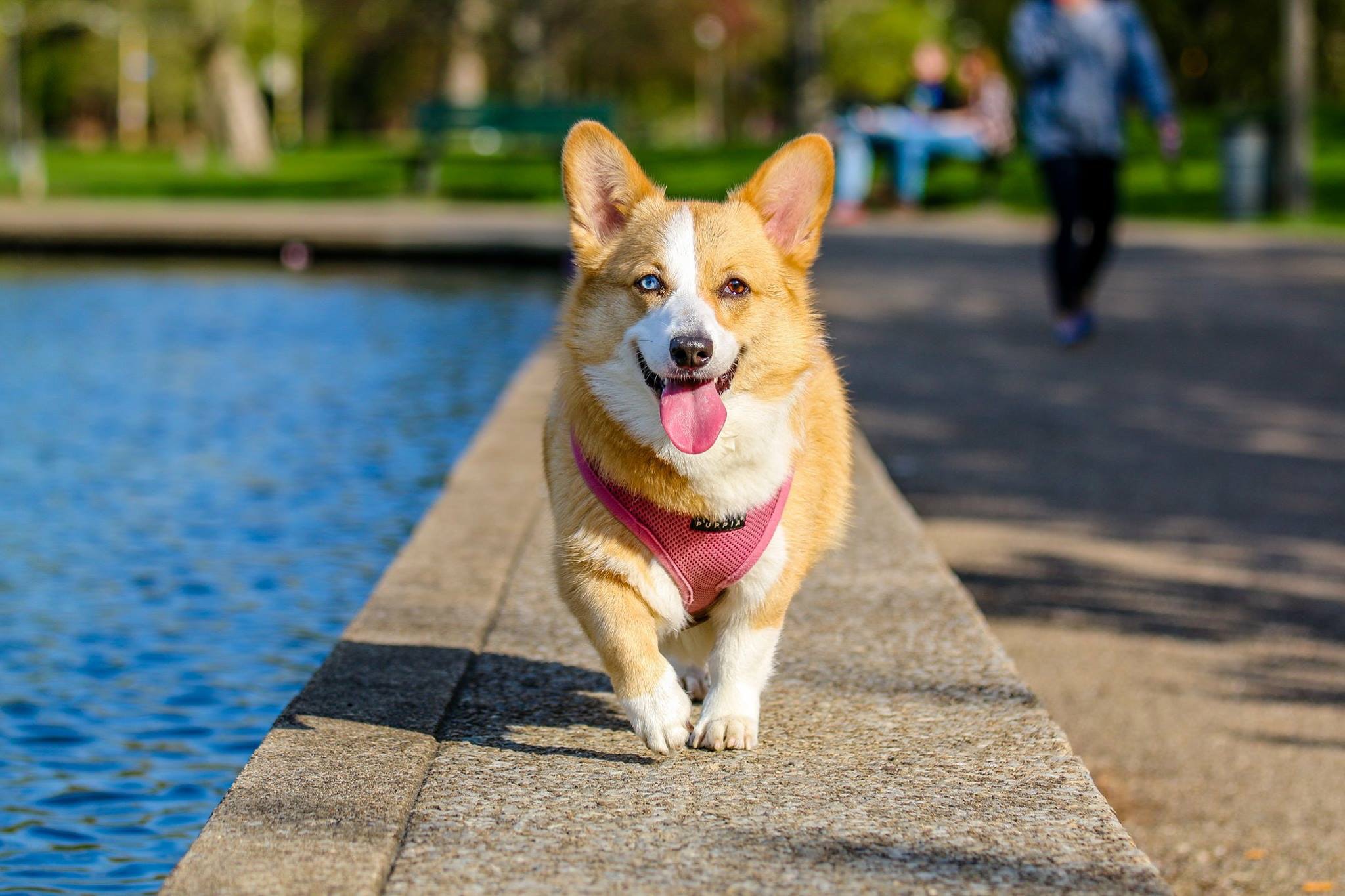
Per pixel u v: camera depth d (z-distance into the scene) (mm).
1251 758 4633
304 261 18203
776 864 3018
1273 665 5320
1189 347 11398
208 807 4035
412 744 3641
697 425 3535
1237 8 34438
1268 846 4148
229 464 7984
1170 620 5742
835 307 13156
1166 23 34812
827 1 40656
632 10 43594
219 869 2943
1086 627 5664
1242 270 15758
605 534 3609
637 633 3598
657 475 3574
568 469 3746
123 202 26281
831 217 21828
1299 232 19516
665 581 3629
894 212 22984
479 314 13836
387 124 74375
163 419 9109
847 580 5090
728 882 2936
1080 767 3549
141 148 68812
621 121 28828
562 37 43000
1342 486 7578
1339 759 4629
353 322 13273
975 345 11438
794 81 33750
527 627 4602
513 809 3285
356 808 3250
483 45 42844
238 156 38781
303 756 3555
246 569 6176
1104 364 10727
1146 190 23438
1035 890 2926
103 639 5355
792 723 3842
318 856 3006
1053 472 7832
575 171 3920
